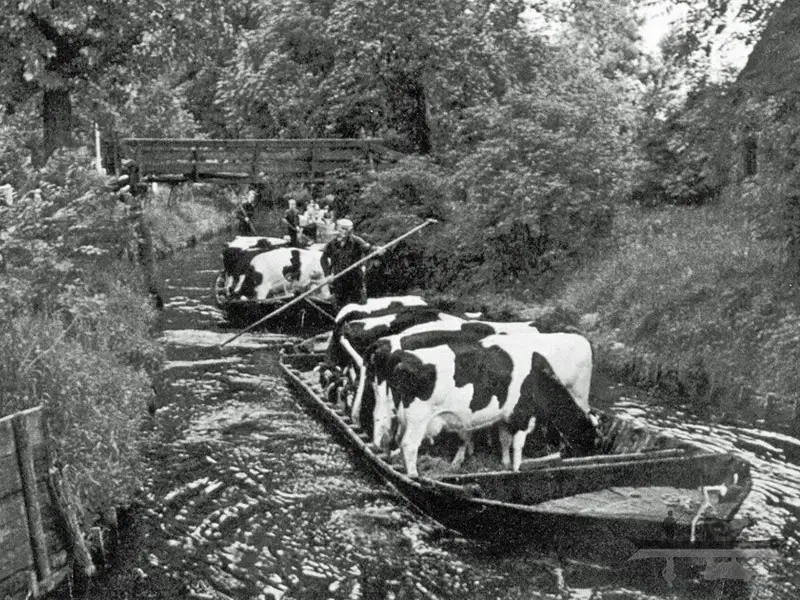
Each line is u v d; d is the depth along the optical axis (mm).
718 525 6539
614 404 11273
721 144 12203
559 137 17219
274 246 17359
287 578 6719
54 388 7184
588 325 14219
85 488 7051
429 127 22797
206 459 9102
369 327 10039
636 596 6324
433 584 6578
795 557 6875
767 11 12039
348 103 22516
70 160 11414
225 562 6973
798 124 11336
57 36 17562
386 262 18609
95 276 12547
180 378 12297
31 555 6266
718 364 11539
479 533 7035
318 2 23625
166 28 17875
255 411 10750
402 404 7723
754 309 11883
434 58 21938
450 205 19000
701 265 13891
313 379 11664
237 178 20312
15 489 6129
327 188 20922
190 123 29828
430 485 7078
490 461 8359
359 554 7066
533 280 17281
